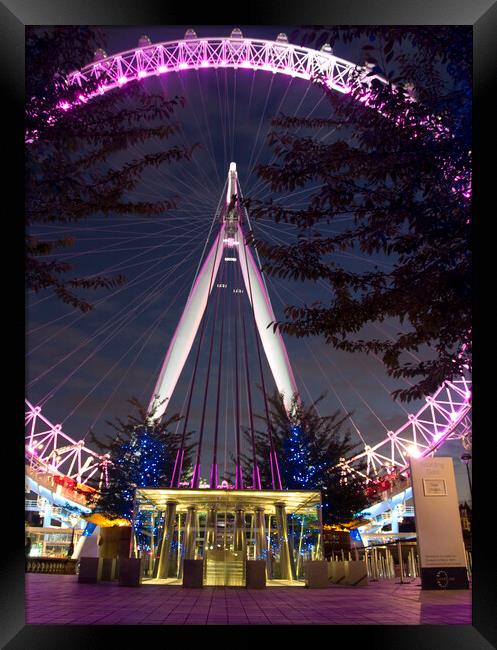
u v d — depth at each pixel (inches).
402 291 400.8
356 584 859.4
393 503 2783.0
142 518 941.2
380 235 414.0
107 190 457.7
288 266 425.4
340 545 1501.0
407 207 394.3
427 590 683.4
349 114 425.4
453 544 696.4
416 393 496.1
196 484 1083.3
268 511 992.9
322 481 1518.2
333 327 428.8
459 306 386.6
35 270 474.0
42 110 426.6
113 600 558.6
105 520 1568.7
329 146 409.1
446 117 395.2
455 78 377.4
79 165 458.6
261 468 1593.3
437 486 706.2
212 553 860.0
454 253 391.9
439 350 469.4
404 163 391.9
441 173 393.7
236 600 577.6
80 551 1552.7
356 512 1537.9
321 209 413.1
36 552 2844.5
